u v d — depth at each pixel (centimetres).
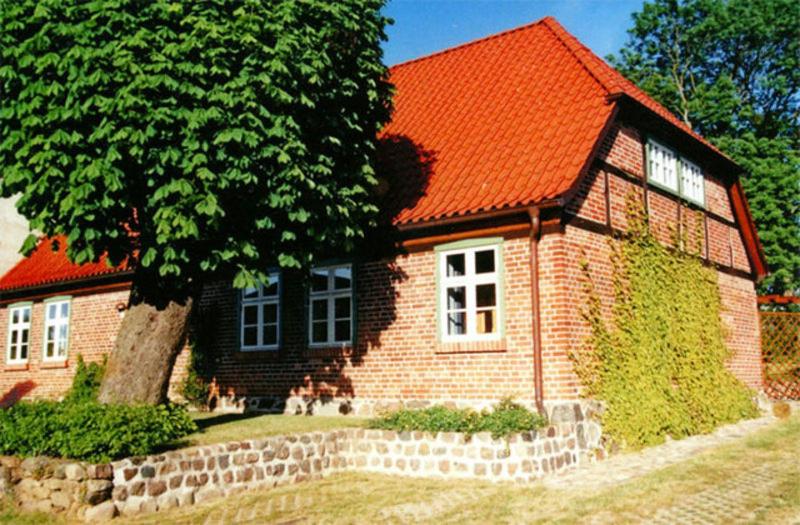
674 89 3350
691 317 1543
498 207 1209
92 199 967
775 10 3186
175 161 970
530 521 790
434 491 962
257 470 1015
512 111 1503
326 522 829
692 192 1702
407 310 1362
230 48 1023
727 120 3156
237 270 1134
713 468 1015
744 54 3328
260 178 1055
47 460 893
